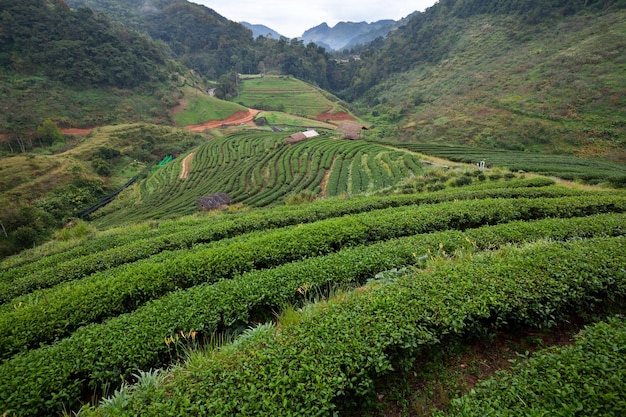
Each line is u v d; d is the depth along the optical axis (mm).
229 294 6887
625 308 6078
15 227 37594
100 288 8203
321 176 45000
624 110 52812
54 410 4938
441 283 6078
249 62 164500
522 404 3807
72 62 91312
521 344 5496
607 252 6895
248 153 64375
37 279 11078
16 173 49625
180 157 70812
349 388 4355
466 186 22234
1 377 5043
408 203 16594
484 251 8375
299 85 140500
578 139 51844
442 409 4422
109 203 51719
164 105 101875
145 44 116562
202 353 5555
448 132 68062
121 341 5738
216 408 3949
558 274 6133
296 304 6965
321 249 9773
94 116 85188
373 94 138750
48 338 6918
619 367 3967
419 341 4855
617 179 24141
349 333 4957
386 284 6578
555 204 13234
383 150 53469
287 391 4074
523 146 55938
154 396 4320
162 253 11359
